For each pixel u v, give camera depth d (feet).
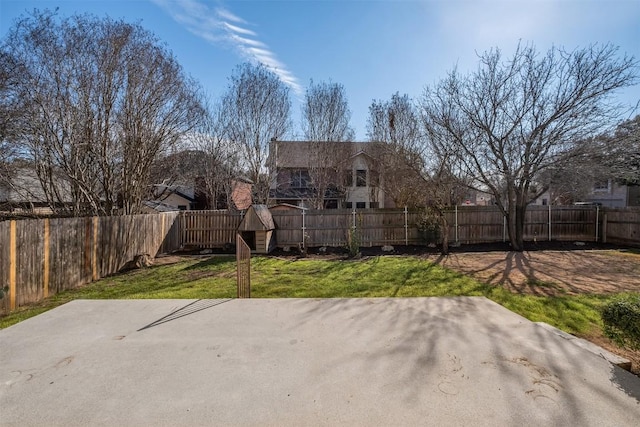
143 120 31.01
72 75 27.12
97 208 30.81
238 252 16.35
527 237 38.93
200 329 11.35
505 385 7.54
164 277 22.90
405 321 12.03
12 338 10.66
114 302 14.99
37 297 17.31
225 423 6.33
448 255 31.58
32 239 16.99
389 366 8.52
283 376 8.07
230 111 55.31
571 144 30.91
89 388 7.59
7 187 29.40
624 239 36.24
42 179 29.96
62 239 19.48
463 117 33.17
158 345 10.00
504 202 38.93
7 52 25.16
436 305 14.11
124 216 26.84
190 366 8.62
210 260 29.91
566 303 15.16
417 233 38.11
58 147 27.66
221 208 65.10
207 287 19.10
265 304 14.47
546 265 25.55
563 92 30.32
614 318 9.12
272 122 56.39
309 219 37.91
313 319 12.35
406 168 41.19
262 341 10.25
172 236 36.83
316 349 9.62
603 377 7.88
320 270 24.36
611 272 22.66
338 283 19.80
